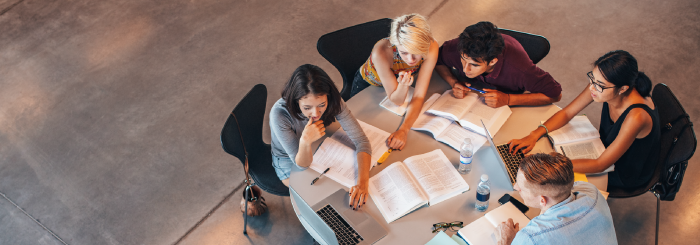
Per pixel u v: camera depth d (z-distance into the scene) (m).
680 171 2.09
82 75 4.02
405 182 2.01
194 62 4.04
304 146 2.06
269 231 2.82
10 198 3.13
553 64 3.67
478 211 1.92
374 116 2.42
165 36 4.32
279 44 4.12
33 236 2.90
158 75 3.96
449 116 2.32
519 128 2.30
